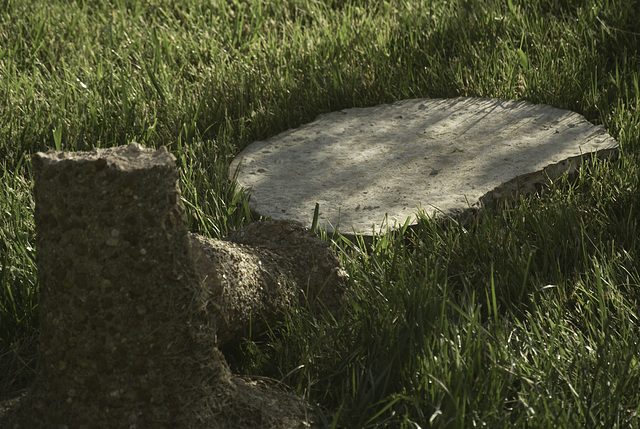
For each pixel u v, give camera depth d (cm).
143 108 389
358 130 380
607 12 438
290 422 199
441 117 386
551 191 313
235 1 529
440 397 192
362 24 481
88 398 183
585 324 235
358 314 237
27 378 232
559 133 357
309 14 515
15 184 318
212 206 312
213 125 385
